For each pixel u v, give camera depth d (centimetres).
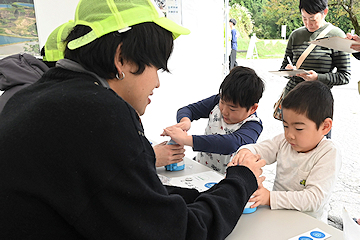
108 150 50
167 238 53
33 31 252
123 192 51
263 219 84
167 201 55
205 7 339
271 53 1198
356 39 181
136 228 51
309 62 217
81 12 63
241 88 127
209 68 364
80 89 55
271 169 279
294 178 104
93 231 50
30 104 54
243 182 76
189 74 355
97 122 51
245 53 1181
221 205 68
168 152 120
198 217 61
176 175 118
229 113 135
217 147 122
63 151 49
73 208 48
